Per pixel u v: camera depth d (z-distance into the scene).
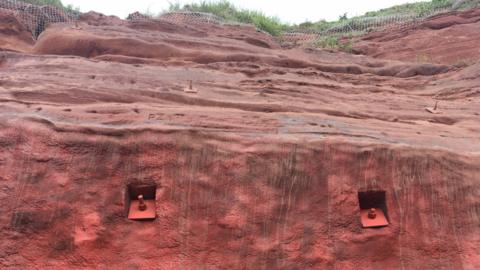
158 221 3.38
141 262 3.25
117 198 3.37
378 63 11.63
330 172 3.71
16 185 3.18
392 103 6.63
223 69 7.72
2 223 3.06
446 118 5.83
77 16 12.73
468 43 13.70
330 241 3.55
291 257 3.46
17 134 3.34
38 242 3.11
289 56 10.39
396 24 17.42
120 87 5.01
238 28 13.91
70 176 3.31
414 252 3.65
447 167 3.92
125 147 3.48
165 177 3.49
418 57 13.77
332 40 16.22
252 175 3.57
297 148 3.69
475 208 3.88
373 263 3.58
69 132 3.43
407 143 4.04
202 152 3.57
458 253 3.71
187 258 3.32
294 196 3.60
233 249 3.40
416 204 3.77
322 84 7.41
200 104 5.00
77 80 5.07
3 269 2.98
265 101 5.43
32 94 4.31
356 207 3.66
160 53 8.59
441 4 19.03
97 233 3.23
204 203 3.45
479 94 8.05
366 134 4.22
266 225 3.49
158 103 4.80
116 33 8.71
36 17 11.74
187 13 15.38
